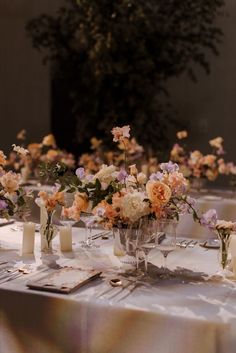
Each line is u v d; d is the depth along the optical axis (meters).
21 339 1.93
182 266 2.29
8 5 6.95
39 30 6.17
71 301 1.83
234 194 4.32
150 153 5.24
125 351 1.77
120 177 2.19
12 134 7.18
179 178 2.15
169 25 5.63
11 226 3.21
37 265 2.29
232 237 2.14
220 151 4.62
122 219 2.15
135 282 2.05
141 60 5.52
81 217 2.48
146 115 5.71
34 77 7.04
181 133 5.00
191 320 1.67
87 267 2.26
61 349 1.87
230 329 1.63
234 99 6.42
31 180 4.97
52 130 7.12
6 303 1.93
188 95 6.60
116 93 5.73
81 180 2.21
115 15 5.50
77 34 5.63
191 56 5.84
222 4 5.75
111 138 5.67
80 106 5.96
